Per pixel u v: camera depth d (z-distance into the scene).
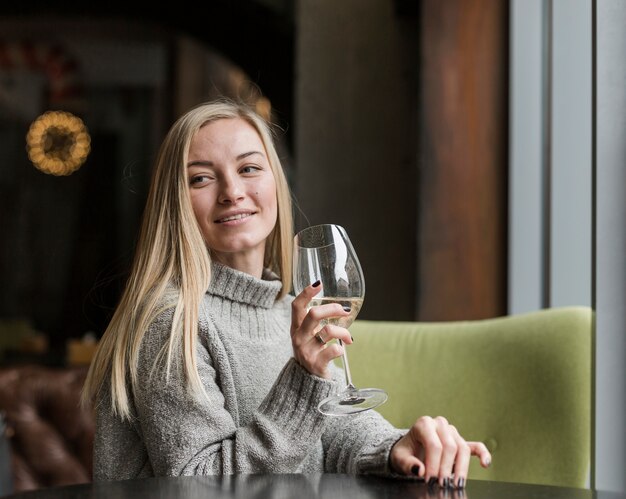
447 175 3.31
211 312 1.39
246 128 1.43
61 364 5.76
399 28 4.11
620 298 1.56
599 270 1.57
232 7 6.73
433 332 1.66
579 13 2.58
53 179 9.83
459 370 1.60
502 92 3.26
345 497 0.93
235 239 1.39
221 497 0.92
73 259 9.82
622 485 1.54
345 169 4.11
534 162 3.02
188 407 1.25
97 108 9.86
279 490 0.96
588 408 1.51
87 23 9.11
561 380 1.52
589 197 2.61
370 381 1.64
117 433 1.34
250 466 1.19
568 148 2.63
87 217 9.84
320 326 1.15
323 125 4.14
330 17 4.16
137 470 1.32
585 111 2.59
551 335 1.55
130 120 9.85
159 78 9.77
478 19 3.28
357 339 1.68
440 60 3.32
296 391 1.19
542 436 1.52
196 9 6.86
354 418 1.39
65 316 9.73
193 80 9.66
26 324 6.75
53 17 7.29
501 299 3.23
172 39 9.51
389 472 1.15
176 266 1.36
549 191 2.73
